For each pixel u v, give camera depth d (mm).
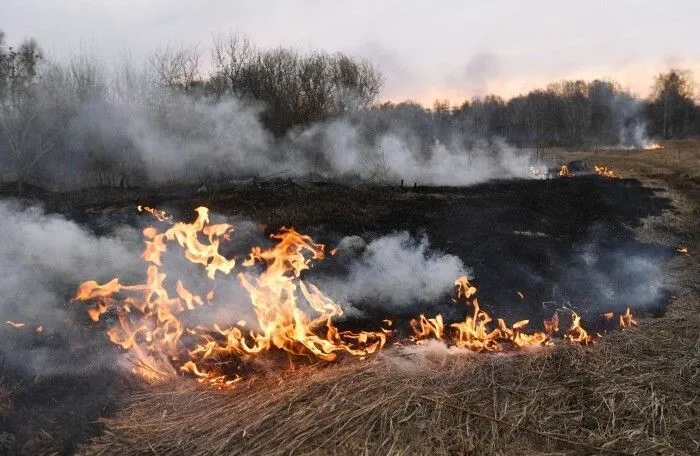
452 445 3678
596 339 5781
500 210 12977
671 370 4707
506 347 5555
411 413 3941
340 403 4055
